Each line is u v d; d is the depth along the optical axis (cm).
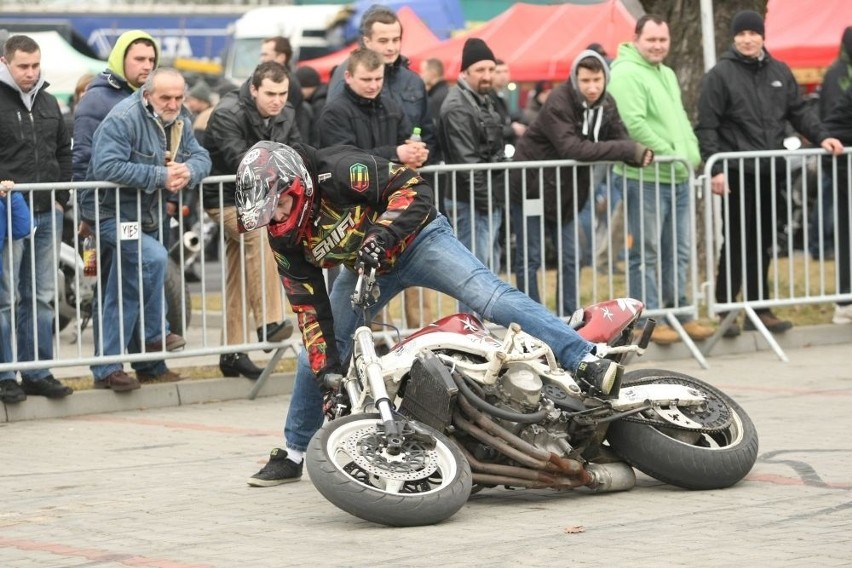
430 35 6216
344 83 2855
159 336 2712
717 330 3184
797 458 2012
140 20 8338
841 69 3350
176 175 2641
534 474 1723
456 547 1537
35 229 2592
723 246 3189
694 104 3841
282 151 1692
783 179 3353
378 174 1730
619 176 3048
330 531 1645
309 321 1817
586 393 1755
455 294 1794
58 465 2169
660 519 1655
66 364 2602
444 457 1677
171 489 1956
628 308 1853
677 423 1794
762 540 1530
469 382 1717
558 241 2991
